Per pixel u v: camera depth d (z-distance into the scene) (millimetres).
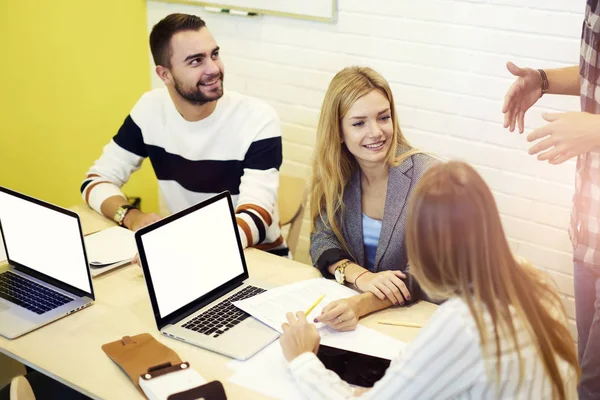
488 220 1227
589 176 2123
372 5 2967
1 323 1860
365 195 2174
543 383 1263
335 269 2074
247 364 1678
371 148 2043
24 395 1510
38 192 3701
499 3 2684
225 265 2018
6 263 2211
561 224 2816
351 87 2031
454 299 1291
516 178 2869
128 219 2439
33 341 1797
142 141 2658
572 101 2668
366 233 2176
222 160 2521
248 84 3455
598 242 2129
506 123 2373
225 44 3457
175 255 1872
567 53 2613
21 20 3363
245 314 1887
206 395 1527
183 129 2535
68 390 1986
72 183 3791
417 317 1872
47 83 3531
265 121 2471
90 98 3652
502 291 1232
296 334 1630
